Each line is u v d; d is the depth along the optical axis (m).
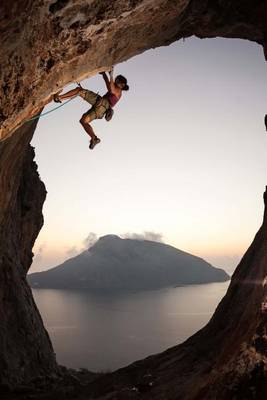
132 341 167.38
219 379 7.74
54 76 7.58
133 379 11.58
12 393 14.99
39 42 6.38
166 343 162.50
